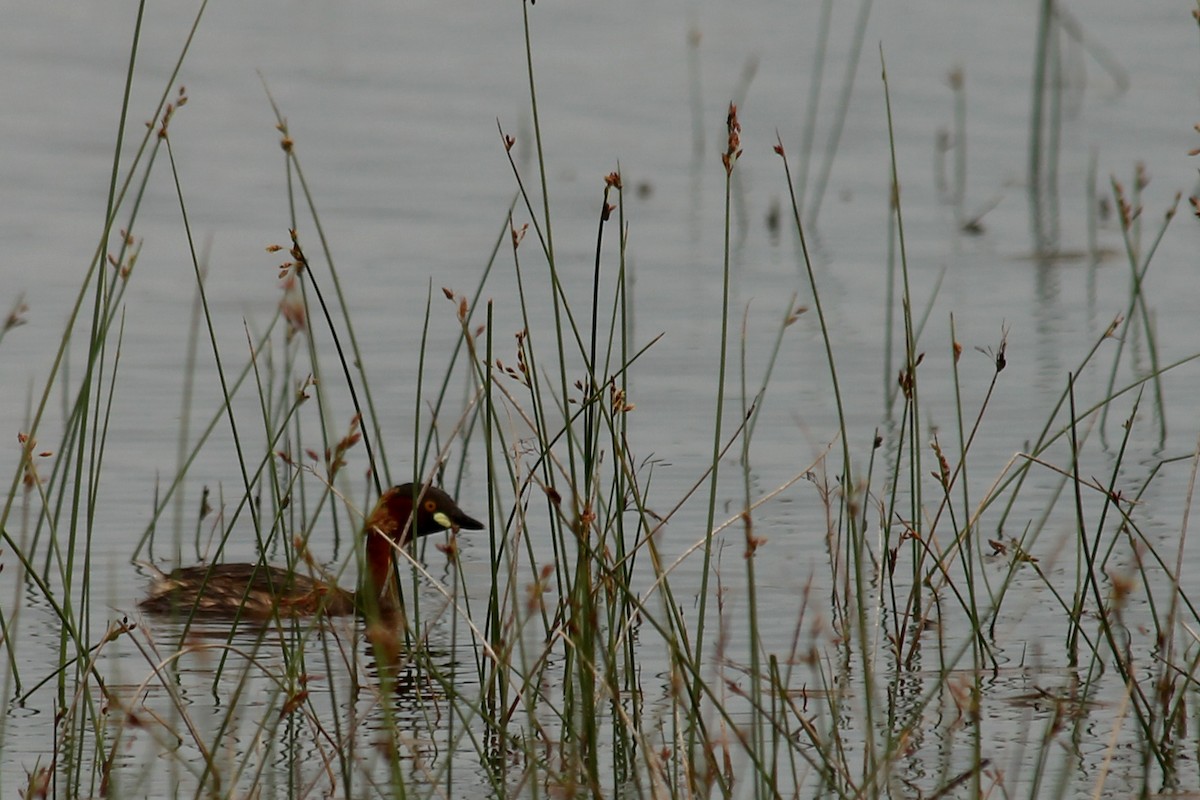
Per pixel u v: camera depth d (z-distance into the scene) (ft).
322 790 32.12
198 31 116.16
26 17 118.11
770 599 42.34
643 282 72.64
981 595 42.96
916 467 44.55
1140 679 37.45
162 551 46.26
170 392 57.82
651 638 40.14
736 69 109.91
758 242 80.07
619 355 62.39
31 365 60.08
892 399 56.03
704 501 48.98
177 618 42.14
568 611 41.22
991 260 77.87
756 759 29.60
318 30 118.11
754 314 68.08
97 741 31.78
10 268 71.36
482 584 44.65
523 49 114.42
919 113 103.04
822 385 59.72
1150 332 55.01
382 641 31.35
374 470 38.45
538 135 33.60
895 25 120.06
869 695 31.19
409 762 33.58
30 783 29.25
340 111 99.86
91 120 96.12
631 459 35.19
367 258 74.69
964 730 34.91
